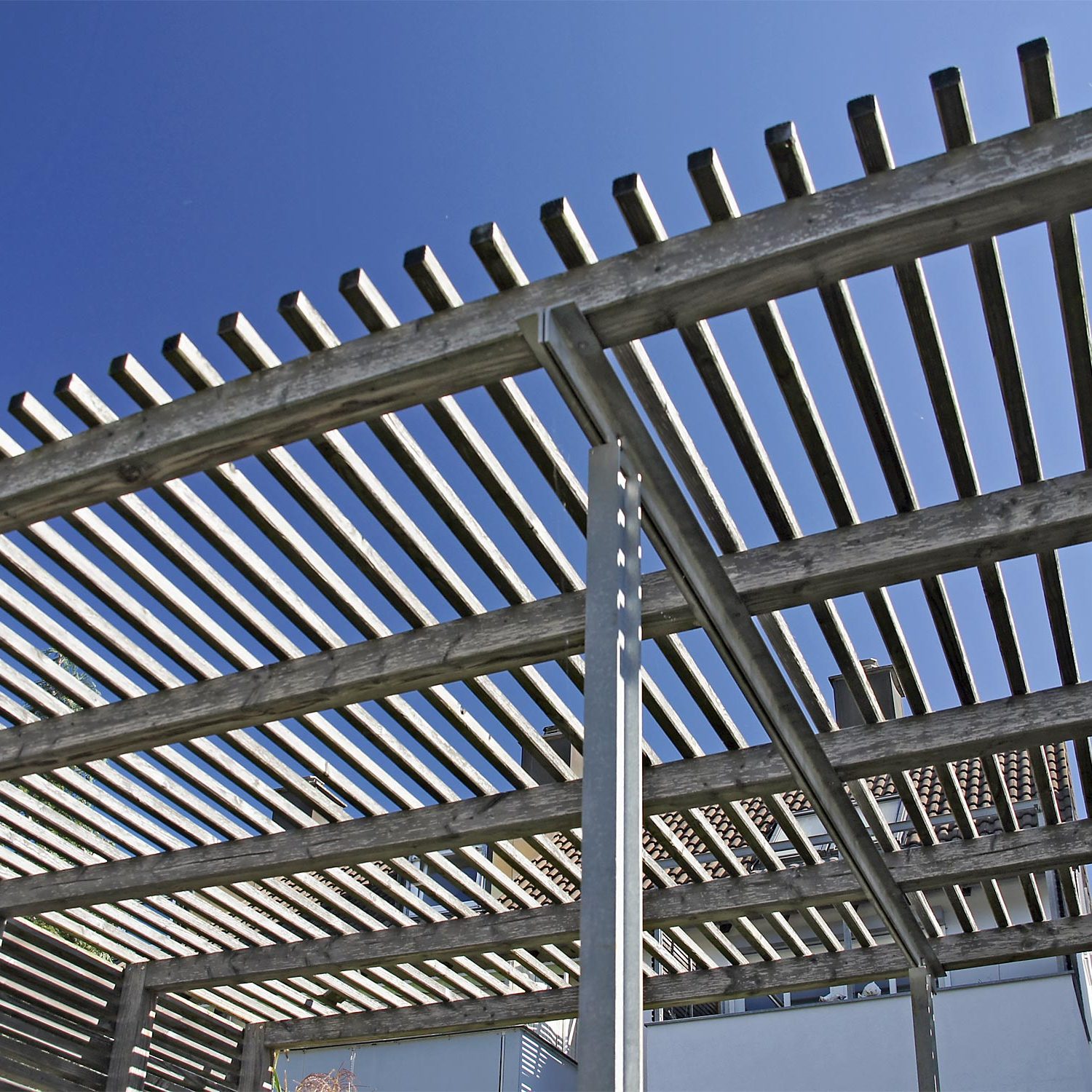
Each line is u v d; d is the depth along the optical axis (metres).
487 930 5.50
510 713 4.29
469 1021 6.31
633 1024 2.51
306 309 2.99
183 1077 6.27
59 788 5.09
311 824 4.93
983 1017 8.38
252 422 3.10
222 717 4.14
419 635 4.00
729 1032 9.15
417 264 2.85
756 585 3.62
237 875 4.95
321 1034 6.65
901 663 4.03
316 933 5.80
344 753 4.52
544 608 3.87
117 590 3.96
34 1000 5.57
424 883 5.40
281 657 4.15
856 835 4.58
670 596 3.76
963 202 2.52
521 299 2.86
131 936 5.96
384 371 2.94
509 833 4.61
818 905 5.09
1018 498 3.45
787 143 2.57
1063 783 8.95
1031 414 3.25
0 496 3.36
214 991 6.37
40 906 5.22
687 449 3.30
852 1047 8.71
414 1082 9.97
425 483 3.47
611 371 2.93
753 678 3.85
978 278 2.90
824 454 3.36
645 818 4.69
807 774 4.20
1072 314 2.96
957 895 5.11
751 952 9.66
